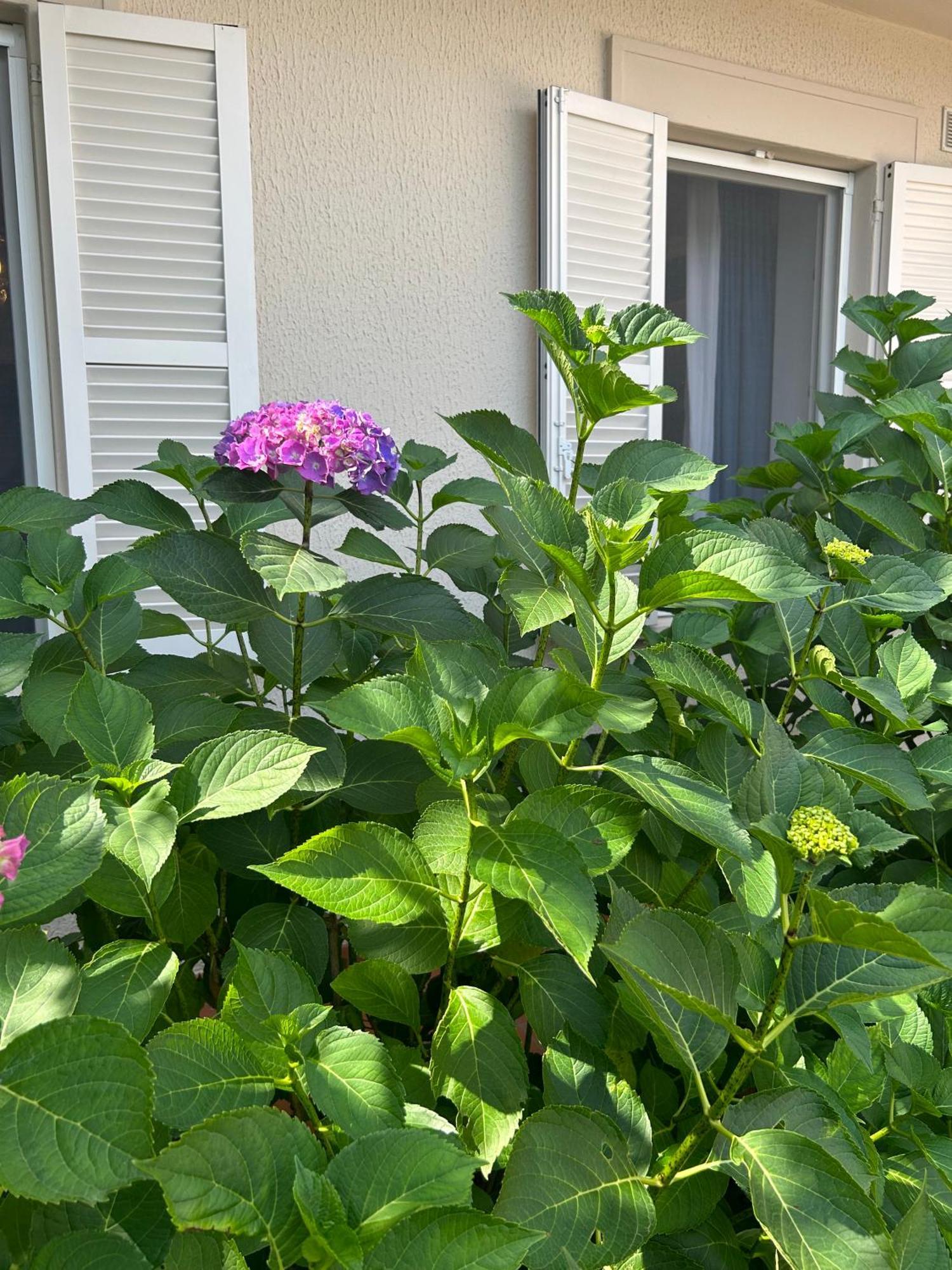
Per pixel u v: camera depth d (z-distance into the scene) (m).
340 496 1.20
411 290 4.11
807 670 1.24
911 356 2.36
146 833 0.84
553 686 0.86
